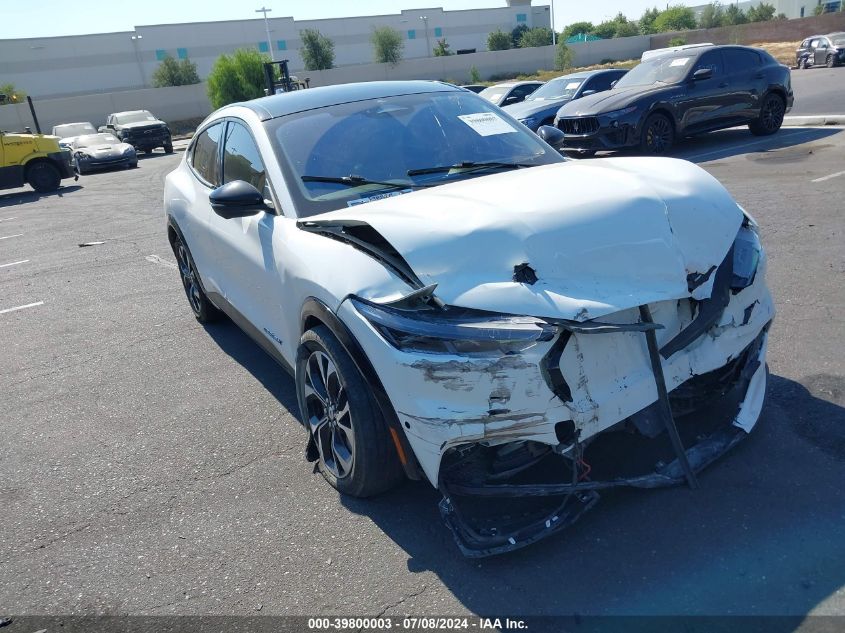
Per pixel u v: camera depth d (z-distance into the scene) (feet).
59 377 16.49
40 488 11.63
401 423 8.36
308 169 11.55
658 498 9.21
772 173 29.96
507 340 7.66
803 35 177.88
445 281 8.18
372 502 10.06
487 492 8.42
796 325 14.14
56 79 218.59
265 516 10.09
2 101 165.48
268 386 14.71
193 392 14.82
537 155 12.55
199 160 16.03
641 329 8.08
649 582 7.91
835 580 7.63
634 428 8.77
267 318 12.09
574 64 202.08
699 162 35.58
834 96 60.39
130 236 33.63
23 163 58.03
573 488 8.38
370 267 8.90
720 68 40.19
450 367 7.82
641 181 9.59
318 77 175.01
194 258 16.34
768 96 41.70
